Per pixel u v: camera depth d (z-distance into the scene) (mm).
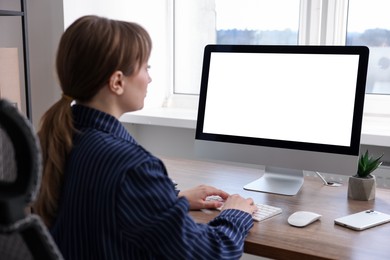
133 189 890
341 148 1455
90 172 903
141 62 1021
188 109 2760
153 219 905
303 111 1512
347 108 1448
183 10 2746
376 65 2285
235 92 1615
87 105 1009
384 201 1495
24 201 440
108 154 902
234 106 1618
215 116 1651
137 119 2492
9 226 431
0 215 433
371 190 1493
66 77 996
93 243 906
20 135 441
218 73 1642
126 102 1040
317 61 1487
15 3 2318
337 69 1460
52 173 966
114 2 2463
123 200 878
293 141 1528
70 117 983
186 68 2795
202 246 991
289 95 1531
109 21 1000
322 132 1485
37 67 2357
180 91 2840
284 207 1424
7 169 474
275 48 1545
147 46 1025
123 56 973
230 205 1270
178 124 2373
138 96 1047
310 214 1310
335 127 1467
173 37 2801
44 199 972
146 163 914
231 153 1629
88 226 907
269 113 1563
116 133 983
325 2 2332
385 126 2197
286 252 1115
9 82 1999
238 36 2609
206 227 1063
